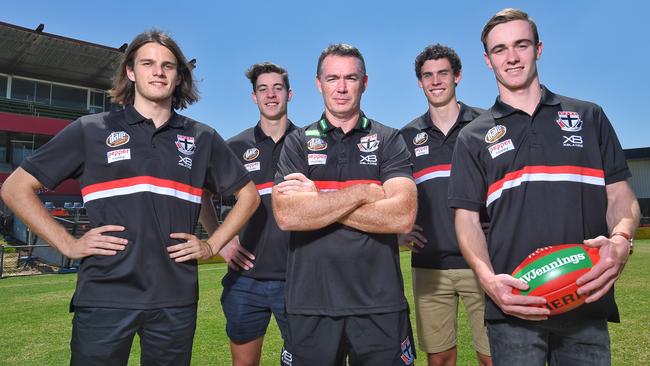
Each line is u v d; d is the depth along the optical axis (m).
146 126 2.19
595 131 1.97
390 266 2.07
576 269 1.72
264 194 3.04
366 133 2.27
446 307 3.09
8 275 11.39
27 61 25.00
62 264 11.88
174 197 2.16
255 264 2.98
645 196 31.44
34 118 24.25
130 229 2.05
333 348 2.02
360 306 2.00
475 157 2.07
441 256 3.02
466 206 2.06
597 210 1.91
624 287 7.15
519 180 1.95
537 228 1.90
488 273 1.88
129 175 2.10
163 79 2.21
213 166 2.41
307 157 2.25
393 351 2.00
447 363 3.14
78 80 27.97
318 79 2.29
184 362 2.14
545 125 1.98
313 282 2.05
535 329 1.86
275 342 4.53
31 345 4.53
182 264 2.14
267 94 3.12
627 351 3.87
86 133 2.14
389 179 2.15
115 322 1.97
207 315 5.85
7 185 2.06
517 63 1.99
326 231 2.07
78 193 23.25
